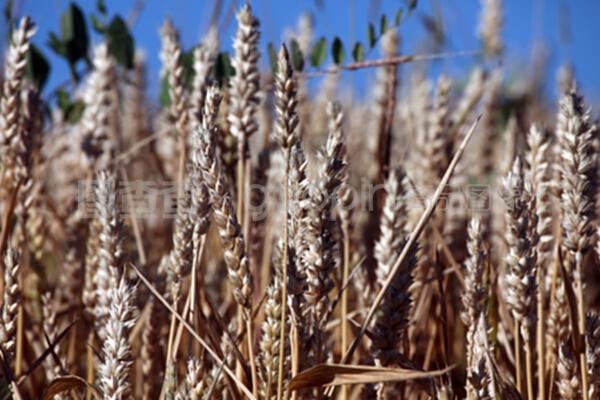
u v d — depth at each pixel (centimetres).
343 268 123
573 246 105
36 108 125
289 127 102
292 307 100
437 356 129
